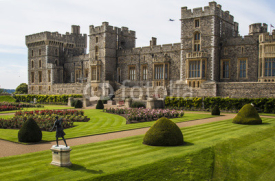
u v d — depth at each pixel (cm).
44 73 7106
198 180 1129
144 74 5412
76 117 2839
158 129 1591
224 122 2527
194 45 4400
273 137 1777
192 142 1639
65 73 7250
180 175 1152
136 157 1319
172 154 1357
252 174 1191
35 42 7244
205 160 1304
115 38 5838
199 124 2414
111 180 1062
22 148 1577
